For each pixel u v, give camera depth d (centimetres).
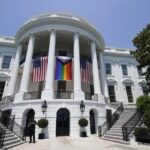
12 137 1089
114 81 2569
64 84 2064
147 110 1116
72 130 1442
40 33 1959
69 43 2238
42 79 1691
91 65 1995
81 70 1842
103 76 2230
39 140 1248
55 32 1897
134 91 2611
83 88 2164
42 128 1380
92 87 2233
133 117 1258
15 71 1984
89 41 2117
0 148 839
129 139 1059
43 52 2406
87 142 1115
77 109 1523
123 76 2672
